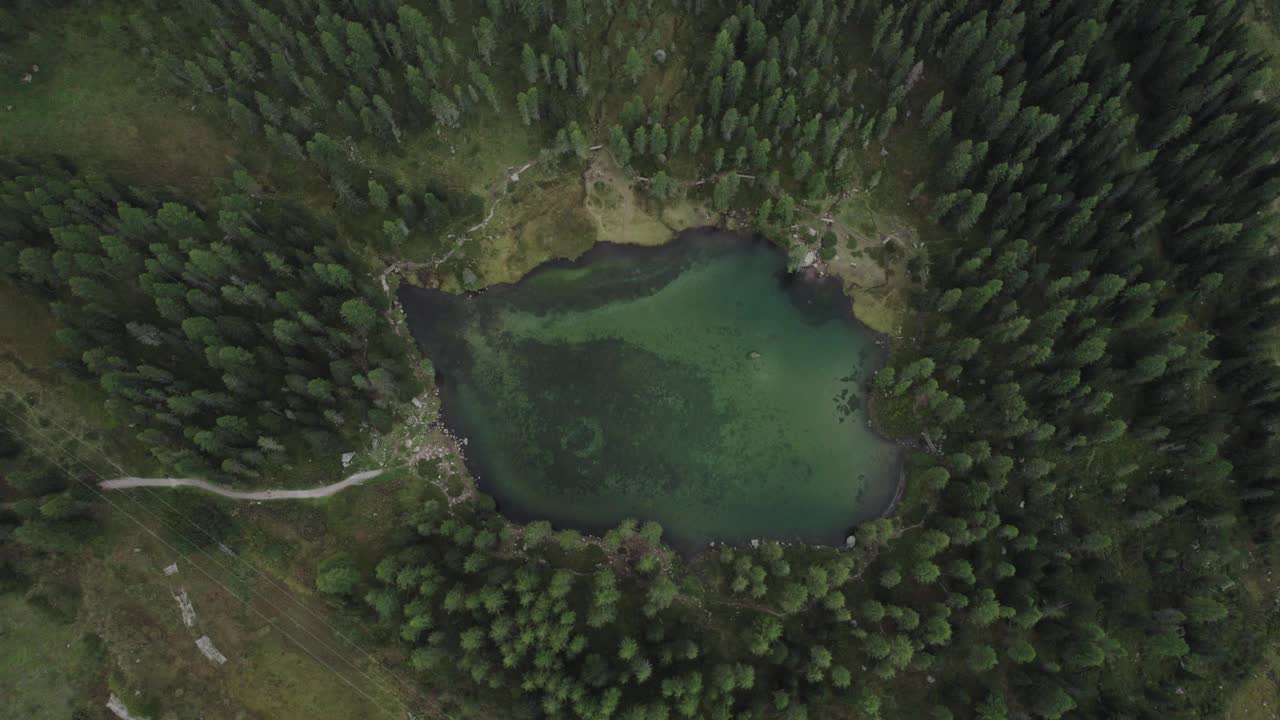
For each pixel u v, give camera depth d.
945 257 79.44
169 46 83.00
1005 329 73.94
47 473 70.75
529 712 64.62
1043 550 70.25
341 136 84.12
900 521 77.56
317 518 74.12
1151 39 82.94
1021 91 76.50
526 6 81.75
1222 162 79.69
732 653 71.12
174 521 71.38
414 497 76.94
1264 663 72.81
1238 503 77.25
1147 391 77.38
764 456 81.44
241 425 69.88
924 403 79.81
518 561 75.06
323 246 78.44
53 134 80.19
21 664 66.38
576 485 80.12
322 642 69.25
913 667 69.69
